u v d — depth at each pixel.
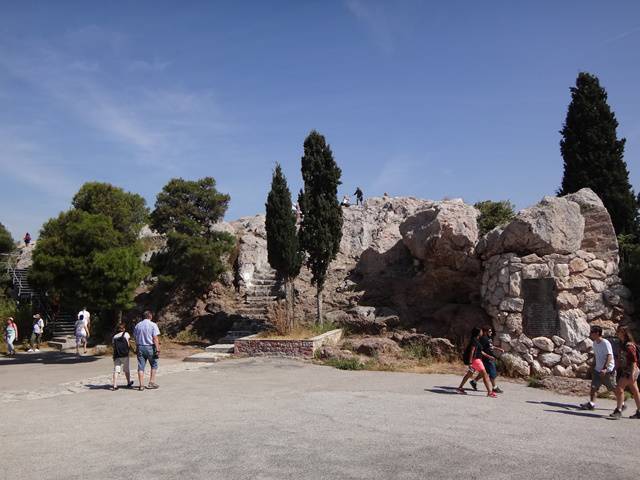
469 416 9.55
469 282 18.78
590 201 16.86
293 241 19.62
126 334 12.51
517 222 16.47
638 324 15.55
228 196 24.80
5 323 26.28
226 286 24.73
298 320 20.28
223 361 16.62
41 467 6.60
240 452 7.14
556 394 12.45
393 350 16.61
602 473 6.47
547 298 15.84
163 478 6.15
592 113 23.83
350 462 6.72
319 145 20.22
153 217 24.30
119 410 10.02
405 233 21.19
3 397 11.57
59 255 18.83
